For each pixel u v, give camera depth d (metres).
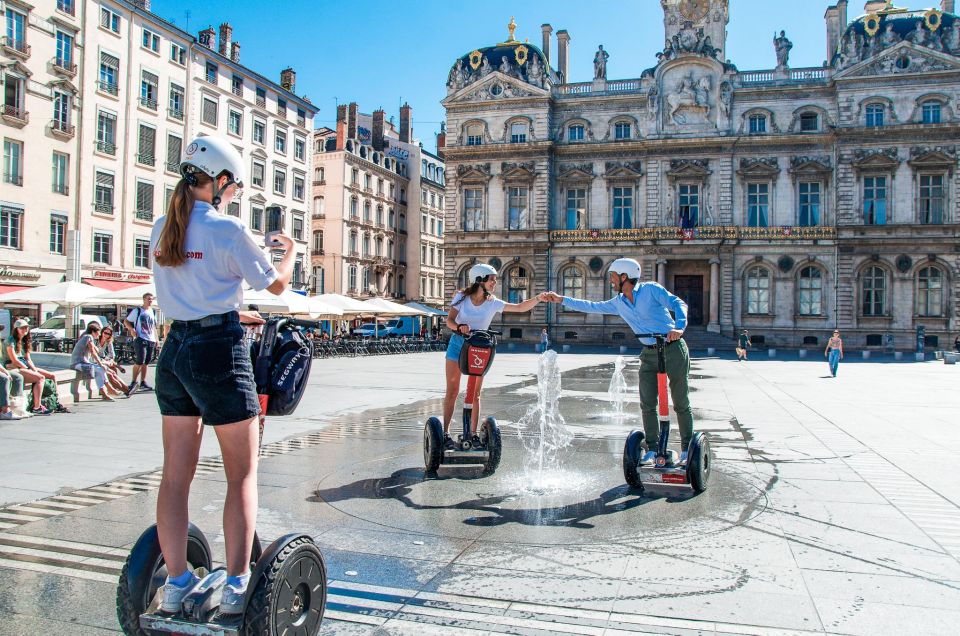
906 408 16.38
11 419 13.27
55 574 5.41
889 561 5.67
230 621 3.52
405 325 70.19
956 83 51.03
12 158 38.53
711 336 53.66
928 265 51.44
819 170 53.28
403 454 10.14
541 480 8.42
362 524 6.62
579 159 57.81
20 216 38.97
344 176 68.94
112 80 44.34
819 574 5.38
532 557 5.75
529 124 57.78
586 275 56.72
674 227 54.38
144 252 46.69
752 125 54.91
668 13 56.47
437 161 90.00
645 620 4.57
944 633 4.37
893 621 4.55
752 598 4.92
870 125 52.16
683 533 6.38
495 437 8.74
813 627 4.46
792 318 53.28
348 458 9.84
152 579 3.79
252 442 3.76
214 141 3.81
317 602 3.95
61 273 41.03
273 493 7.79
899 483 8.38
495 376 26.25
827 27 58.66
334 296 38.81
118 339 29.41
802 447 10.91
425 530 6.44
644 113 56.66
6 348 13.78
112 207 44.34
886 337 51.50
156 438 11.34
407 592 5.04
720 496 7.70
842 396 19.44
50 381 14.38
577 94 58.22
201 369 3.57
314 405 16.47
